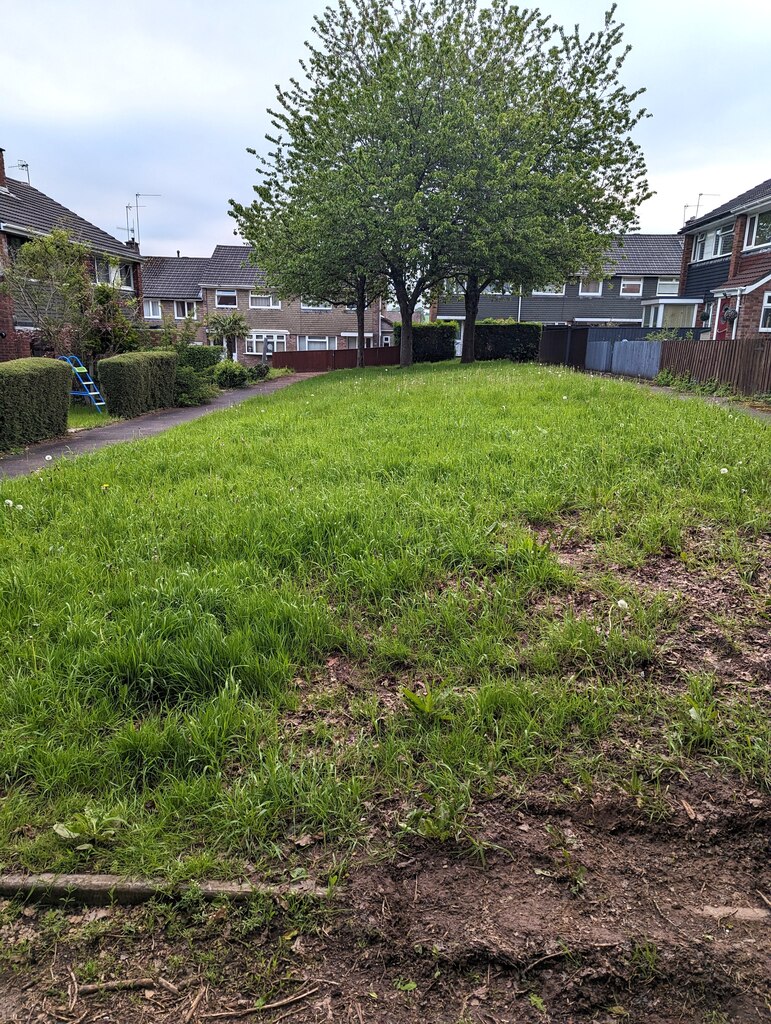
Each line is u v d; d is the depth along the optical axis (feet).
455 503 15.35
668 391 46.09
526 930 5.93
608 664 9.20
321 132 68.49
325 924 6.05
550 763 7.66
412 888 6.36
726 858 6.61
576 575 11.77
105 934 6.07
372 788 7.41
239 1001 5.51
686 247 97.04
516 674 9.16
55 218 81.56
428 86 66.64
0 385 30.42
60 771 7.60
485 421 26.04
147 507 16.39
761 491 15.44
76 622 10.44
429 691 8.59
